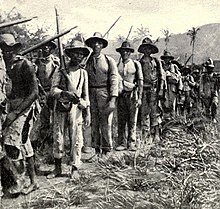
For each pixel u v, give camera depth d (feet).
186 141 21.35
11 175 14.39
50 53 20.47
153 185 15.38
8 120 14.19
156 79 24.32
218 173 16.94
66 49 17.06
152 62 24.11
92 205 13.65
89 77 20.06
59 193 14.44
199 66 35.35
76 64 17.19
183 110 31.96
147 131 23.82
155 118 24.35
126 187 15.48
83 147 21.16
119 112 22.71
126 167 17.97
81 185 15.42
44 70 20.18
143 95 23.84
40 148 19.44
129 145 22.16
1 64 13.57
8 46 14.55
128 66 22.33
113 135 24.48
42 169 17.97
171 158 18.57
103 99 20.01
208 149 19.57
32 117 14.88
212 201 13.87
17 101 14.49
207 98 31.91
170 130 25.20
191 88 32.78
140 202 13.82
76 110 17.02
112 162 18.54
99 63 19.88
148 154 19.19
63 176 16.90
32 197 14.38
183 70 33.53
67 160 18.88
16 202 13.94
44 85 20.26
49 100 17.97
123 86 22.15
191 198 13.73
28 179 16.22
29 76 14.40
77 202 13.82
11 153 14.34
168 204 13.56
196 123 27.58
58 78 16.76
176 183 15.15
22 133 14.71
